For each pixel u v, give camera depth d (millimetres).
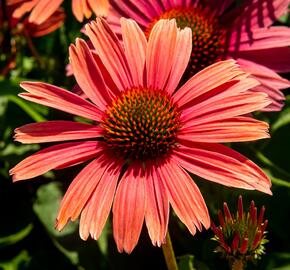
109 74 334
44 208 401
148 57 334
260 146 397
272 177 377
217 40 380
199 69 379
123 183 306
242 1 414
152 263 395
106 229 392
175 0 398
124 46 336
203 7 399
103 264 392
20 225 419
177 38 337
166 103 324
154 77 335
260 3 380
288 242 382
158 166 313
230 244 296
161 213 294
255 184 294
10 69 456
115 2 387
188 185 301
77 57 326
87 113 321
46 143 421
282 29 371
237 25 381
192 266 342
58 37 477
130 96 327
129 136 318
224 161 303
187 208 295
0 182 430
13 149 424
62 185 412
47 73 459
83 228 292
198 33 378
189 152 313
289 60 365
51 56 472
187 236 384
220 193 379
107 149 320
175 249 393
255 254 297
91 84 326
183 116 323
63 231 396
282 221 382
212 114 316
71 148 315
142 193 301
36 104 420
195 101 324
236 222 298
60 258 407
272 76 359
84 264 390
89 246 394
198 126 316
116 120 321
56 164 307
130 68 335
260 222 296
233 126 309
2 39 448
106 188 305
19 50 458
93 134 321
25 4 393
